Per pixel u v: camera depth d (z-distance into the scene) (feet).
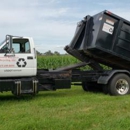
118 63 37.55
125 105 26.02
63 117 21.47
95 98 31.37
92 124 19.58
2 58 29.53
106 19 32.73
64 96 33.71
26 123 19.12
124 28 33.99
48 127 18.52
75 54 37.32
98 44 32.78
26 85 30.17
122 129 17.88
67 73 33.50
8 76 30.09
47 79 32.76
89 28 34.58
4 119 21.16
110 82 34.42
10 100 30.89
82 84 39.99
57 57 76.13
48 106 26.68
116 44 33.78
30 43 30.91
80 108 25.38
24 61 30.50
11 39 29.37
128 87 35.06
